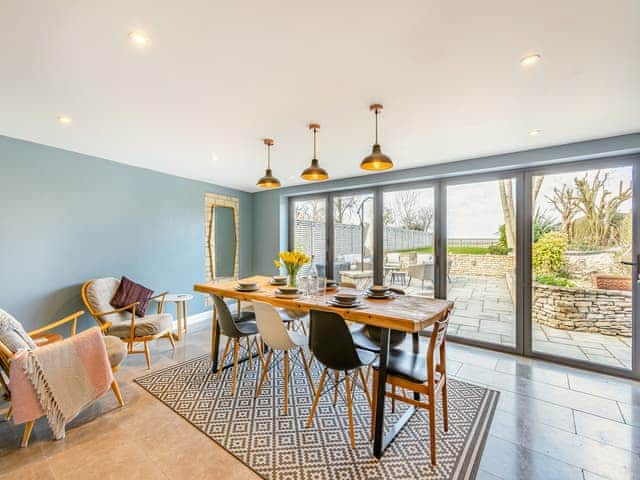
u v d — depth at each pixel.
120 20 1.38
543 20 1.37
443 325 1.84
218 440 1.96
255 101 2.18
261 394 2.55
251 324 2.96
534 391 2.61
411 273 4.27
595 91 2.01
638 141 2.72
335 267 5.07
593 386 2.70
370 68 1.77
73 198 3.43
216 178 4.78
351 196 4.90
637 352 2.85
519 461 1.78
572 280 3.19
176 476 1.66
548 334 3.31
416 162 3.77
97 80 1.90
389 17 1.36
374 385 1.99
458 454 1.83
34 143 3.12
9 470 1.70
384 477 1.66
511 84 1.94
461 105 2.23
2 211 2.92
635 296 2.86
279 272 5.53
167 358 3.31
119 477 1.66
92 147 3.26
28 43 1.53
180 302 4.07
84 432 2.04
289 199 5.71
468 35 1.47
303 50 1.60
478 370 3.04
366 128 2.69
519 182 3.49
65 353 1.99
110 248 3.77
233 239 5.54
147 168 4.15
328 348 1.97
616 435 2.02
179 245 4.61
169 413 2.26
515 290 3.51
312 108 2.29
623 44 1.53
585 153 2.95
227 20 1.38
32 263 3.12
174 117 2.46
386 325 1.83
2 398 2.41
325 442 1.95
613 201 2.98
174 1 1.27
